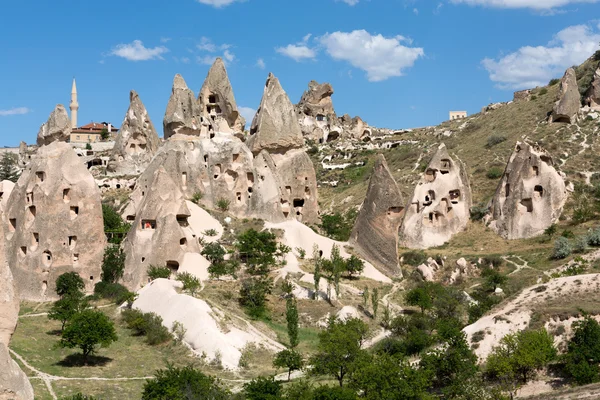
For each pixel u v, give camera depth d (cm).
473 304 7075
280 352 5803
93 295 7719
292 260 8469
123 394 5100
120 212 10319
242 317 6912
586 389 4606
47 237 7881
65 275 7738
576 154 10888
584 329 5175
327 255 8925
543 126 11988
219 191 9931
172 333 6481
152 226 8106
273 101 10725
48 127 8231
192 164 10069
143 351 6175
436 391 5128
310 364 5638
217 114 11081
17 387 4350
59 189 7988
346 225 10144
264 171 9869
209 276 7825
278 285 7769
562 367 5206
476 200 10400
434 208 9550
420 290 7300
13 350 5853
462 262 8444
